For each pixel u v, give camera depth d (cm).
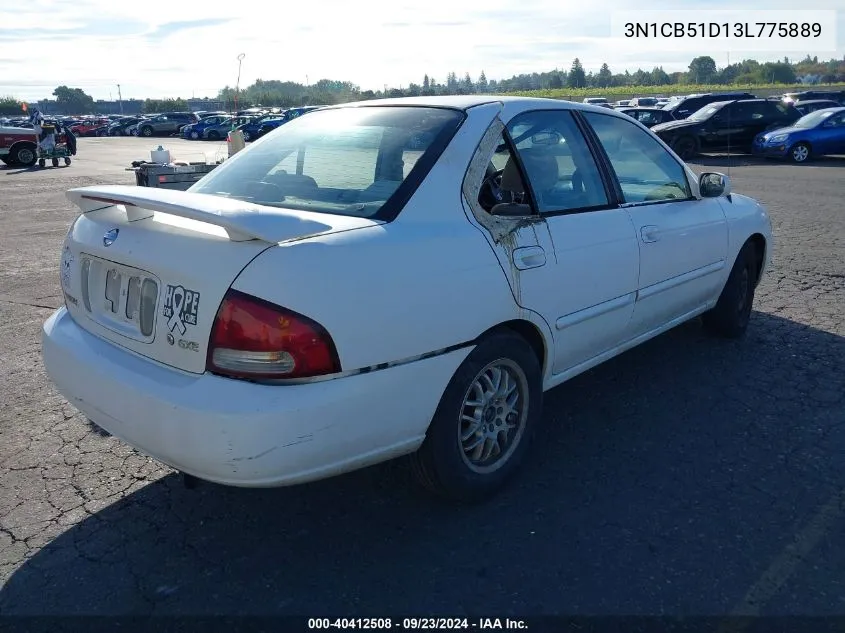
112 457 359
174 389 245
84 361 279
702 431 383
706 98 2656
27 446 369
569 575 269
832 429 383
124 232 278
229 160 366
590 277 349
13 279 721
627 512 309
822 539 288
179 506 317
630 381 450
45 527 301
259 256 239
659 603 254
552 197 345
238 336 236
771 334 536
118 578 270
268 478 240
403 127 324
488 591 261
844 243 858
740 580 265
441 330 276
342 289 246
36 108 2319
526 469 346
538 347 337
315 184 311
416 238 275
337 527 301
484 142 318
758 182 1529
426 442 290
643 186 414
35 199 1404
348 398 248
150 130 5281
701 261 449
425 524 302
